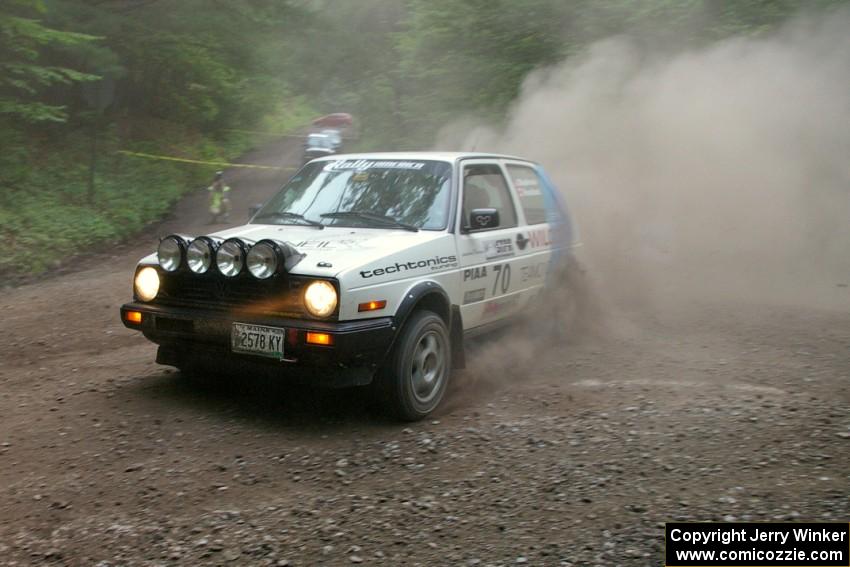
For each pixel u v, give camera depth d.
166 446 4.84
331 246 5.38
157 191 20.92
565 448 4.73
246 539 3.72
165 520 3.93
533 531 3.74
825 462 4.38
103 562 3.55
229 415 5.38
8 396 5.88
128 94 26.91
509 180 6.95
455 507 4.01
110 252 15.15
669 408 5.41
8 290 11.38
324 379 5.04
